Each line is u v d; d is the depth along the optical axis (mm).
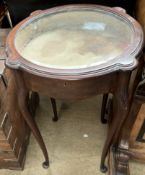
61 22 902
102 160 1036
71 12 896
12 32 792
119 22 835
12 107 987
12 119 989
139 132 951
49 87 694
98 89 703
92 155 1161
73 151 1184
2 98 876
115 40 804
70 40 829
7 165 1106
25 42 811
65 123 1321
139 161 1104
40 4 1092
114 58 676
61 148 1201
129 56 669
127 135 973
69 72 646
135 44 704
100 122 1312
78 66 679
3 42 1012
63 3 1089
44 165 1119
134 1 1079
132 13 1121
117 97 731
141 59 741
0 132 913
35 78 685
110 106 1268
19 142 1087
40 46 803
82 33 862
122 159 1019
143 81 745
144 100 771
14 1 1083
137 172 1074
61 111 1388
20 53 732
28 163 1146
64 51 773
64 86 674
